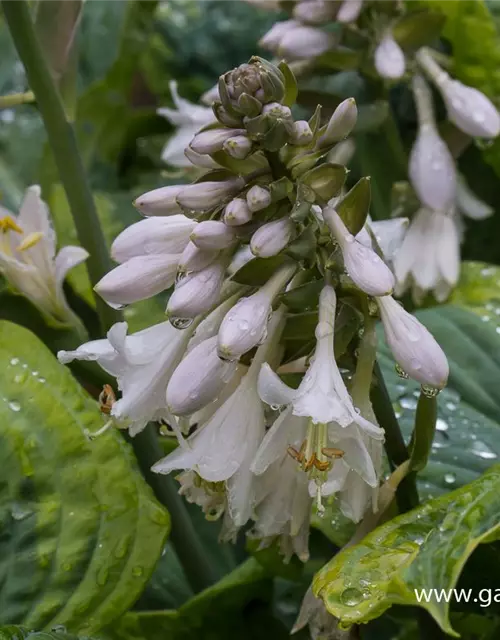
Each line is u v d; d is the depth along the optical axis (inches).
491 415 34.7
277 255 28.9
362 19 37.4
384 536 29.2
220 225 28.4
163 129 52.7
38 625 31.8
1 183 48.2
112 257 29.4
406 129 42.6
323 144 29.0
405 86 42.2
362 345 29.2
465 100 37.2
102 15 53.0
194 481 29.8
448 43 41.6
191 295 28.4
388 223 32.3
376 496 29.3
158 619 34.2
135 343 29.4
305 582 36.8
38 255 35.6
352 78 38.4
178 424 29.3
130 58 49.9
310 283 29.1
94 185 50.3
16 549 32.0
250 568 34.6
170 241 29.1
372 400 30.4
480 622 34.1
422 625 32.4
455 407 34.7
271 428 28.5
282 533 30.2
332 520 33.7
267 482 29.5
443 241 37.4
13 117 51.4
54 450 32.5
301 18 36.2
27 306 35.8
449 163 37.3
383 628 37.5
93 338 41.8
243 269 29.0
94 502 32.4
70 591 32.0
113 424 30.3
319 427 28.5
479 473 33.2
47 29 35.0
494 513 28.9
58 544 32.1
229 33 52.8
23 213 35.6
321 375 28.3
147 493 32.8
